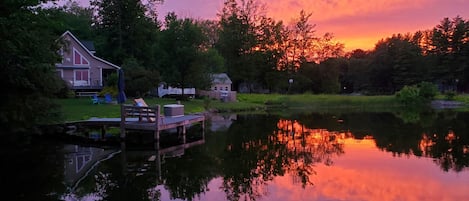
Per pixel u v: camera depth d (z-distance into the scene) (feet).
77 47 114.42
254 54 188.96
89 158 36.73
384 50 239.50
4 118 46.55
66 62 112.57
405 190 25.76
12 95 47.83
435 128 61.72
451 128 61.46
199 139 50.01
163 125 44.93
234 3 187.73
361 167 32.81
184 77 107.55
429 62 218.59
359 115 92.27
